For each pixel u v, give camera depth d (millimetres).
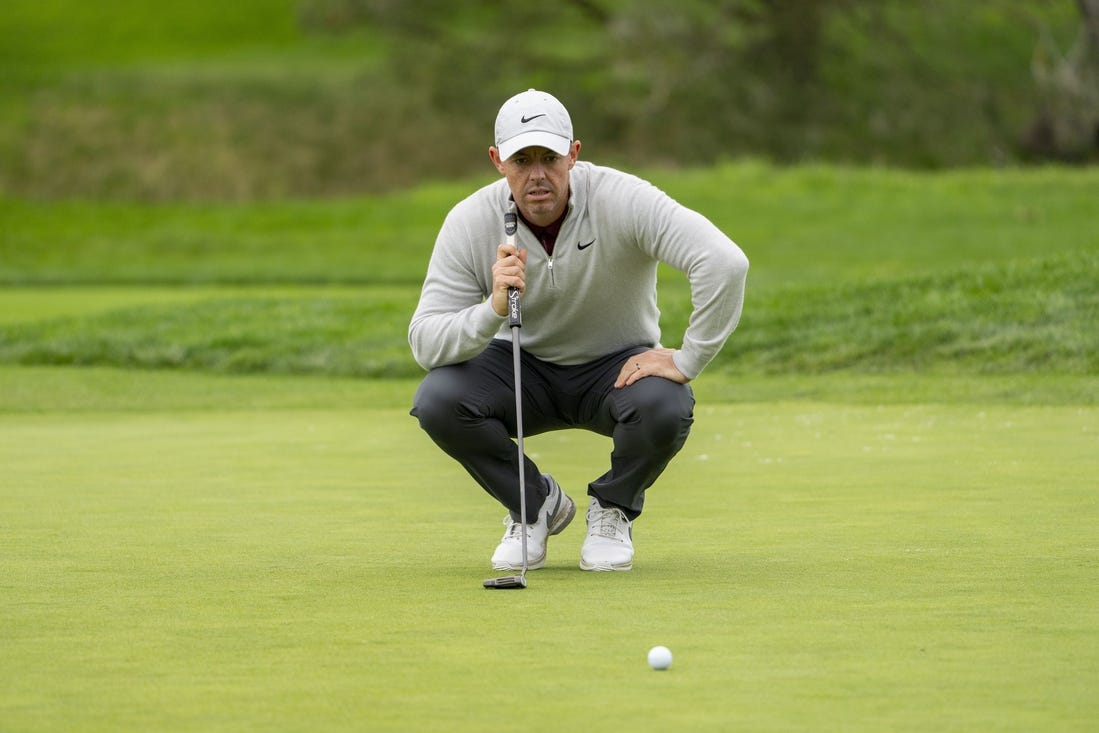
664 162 141000
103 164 140125
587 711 10867
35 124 147250
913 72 142250
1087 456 25375
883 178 103312
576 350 17375
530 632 13422
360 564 17156
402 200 108625
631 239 16625
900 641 12898
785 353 42438
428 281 17234
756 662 12219
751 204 96125
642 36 134875
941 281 47000
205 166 141250
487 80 146750
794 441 28250
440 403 16922
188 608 14633
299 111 154625
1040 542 17781
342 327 50750
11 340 51125
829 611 14156
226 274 78500
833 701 11055
